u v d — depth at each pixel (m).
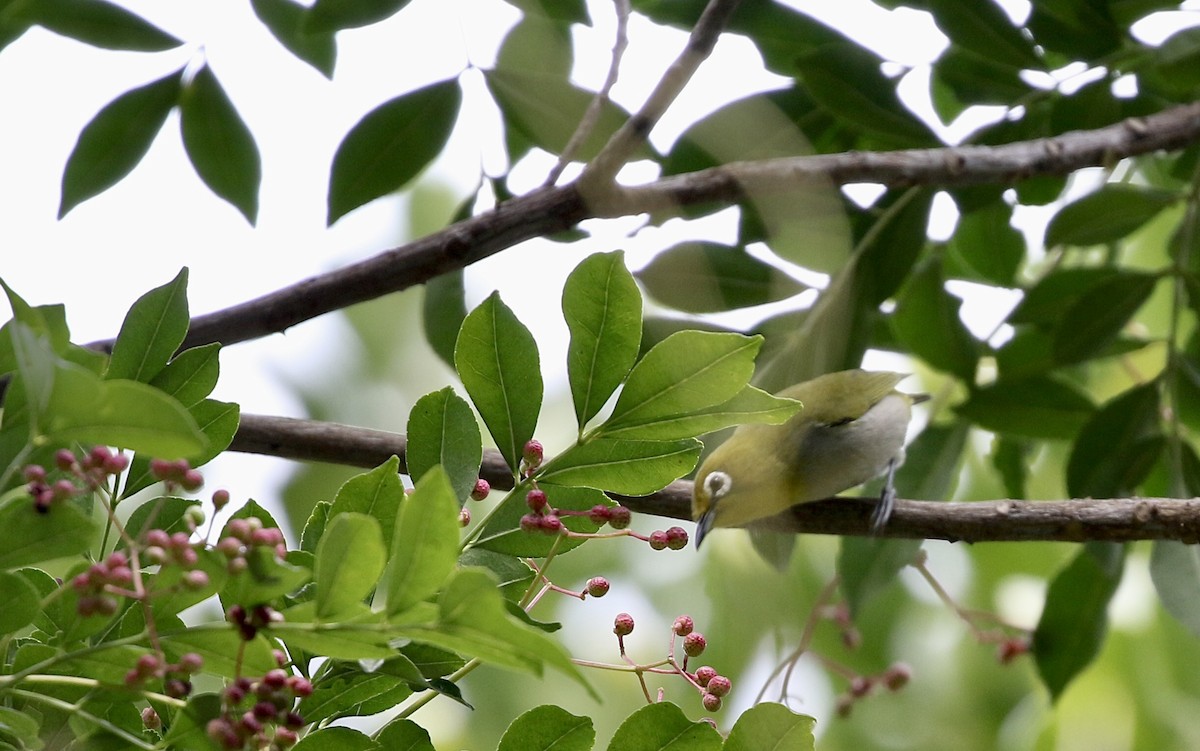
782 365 9.12
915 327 9.99
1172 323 9.28
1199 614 8.09
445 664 4.70
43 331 3.81
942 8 8.48
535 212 7.32
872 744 12.09
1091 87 8.99
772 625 11.06
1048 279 9.87
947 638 12.60
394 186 8.12
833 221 9.03
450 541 3.48
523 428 4.81
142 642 4.25
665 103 6.99
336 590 3.57
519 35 8.14
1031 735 11.95
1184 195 9.03
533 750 4.61
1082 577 9.27
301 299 7.38
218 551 3.69
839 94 8.47
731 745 4.55
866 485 10.82
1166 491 9.29
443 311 8.95
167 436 3.39
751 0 8.63
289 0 8.41
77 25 8.17
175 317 4.73
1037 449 11.12
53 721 4.32
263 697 3.85
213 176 8.56
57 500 3.83
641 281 8.89
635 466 4.82
